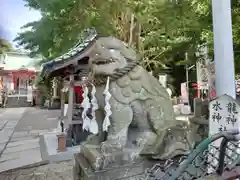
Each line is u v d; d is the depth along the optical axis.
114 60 2.04
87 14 2.82
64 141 5.36
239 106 1.71
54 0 2.68
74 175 2.58
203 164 1.39
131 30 3.60
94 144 2.31
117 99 2.09
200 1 3.15
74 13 2.73
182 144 1.94
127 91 2.11
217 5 2.06
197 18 3.27
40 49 3.89
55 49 3.86
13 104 20.12
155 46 4.59
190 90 9.62
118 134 2.07
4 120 11.20
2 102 19.33
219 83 2.06
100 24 2.89
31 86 21.34
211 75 4.04
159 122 2.18
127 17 3.55
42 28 3.09
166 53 4.73
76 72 5.85
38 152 5.36
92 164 1.92
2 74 22.81
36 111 15.48
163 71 7.04
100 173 1.83
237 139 1.22
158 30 3.78
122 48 2.12
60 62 4.84
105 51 2.04
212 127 1.85
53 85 15.27
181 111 7.04
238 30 3.32
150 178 1.39
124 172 1.84
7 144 6.23
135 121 2.21
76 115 6.51
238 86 4.99
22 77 24.36
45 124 9.84
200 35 3.73
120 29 3.61
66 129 6.11
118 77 2.09
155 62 5.47
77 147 5.64
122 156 1.95
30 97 21.12
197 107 3.92
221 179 1.24
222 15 2.04
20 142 6.45
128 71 2.12
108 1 2.61
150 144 2.07
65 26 3.03
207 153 1.43
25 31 4.07
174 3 2.81
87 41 5.10
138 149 2.04
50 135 7.26
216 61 2.08
